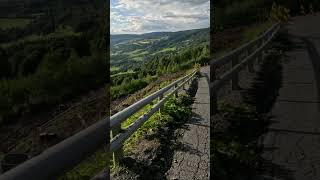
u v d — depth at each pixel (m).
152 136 5.27
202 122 6.34
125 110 4.38
